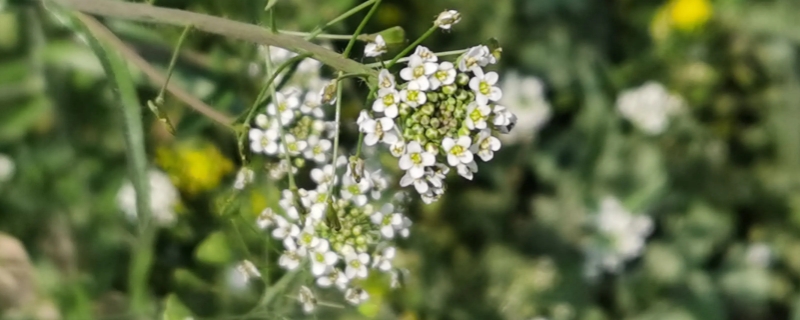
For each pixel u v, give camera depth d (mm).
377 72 159
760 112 329
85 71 207
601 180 309
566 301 293
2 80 204
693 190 321
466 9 282
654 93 305
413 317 255
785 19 323
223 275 205
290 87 182
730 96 326
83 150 212
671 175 316
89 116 211
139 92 207
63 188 212
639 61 323
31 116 207
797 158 324
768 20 323
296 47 165
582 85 310
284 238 180
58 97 208
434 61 156
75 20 168
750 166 328
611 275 312
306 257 181
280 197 191
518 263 284
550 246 300
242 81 209
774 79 328
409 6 271
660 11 323
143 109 203
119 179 214
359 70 160
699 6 318
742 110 329
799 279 325
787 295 320
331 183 162
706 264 323
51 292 206
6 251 210
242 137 169
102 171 214
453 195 284
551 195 307
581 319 292
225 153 213
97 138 213
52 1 168
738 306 318
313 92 179
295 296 188
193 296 203
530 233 300
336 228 163
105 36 172
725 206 322
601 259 300
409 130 157
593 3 318
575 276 298
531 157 303
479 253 282
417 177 157
